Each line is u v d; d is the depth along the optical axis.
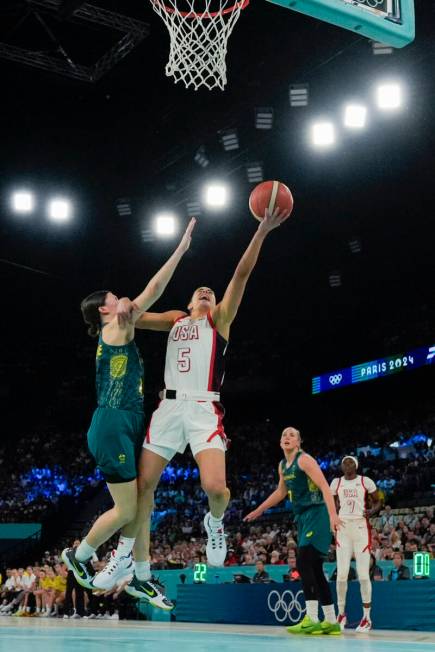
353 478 10.27
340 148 19.55
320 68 16.86
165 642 5.72
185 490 28.16
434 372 27.84
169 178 20.59
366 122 18.02
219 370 5.39
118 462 5.02
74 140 20.70
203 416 5.22
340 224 24.11
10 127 20.19
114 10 16.28
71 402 32.72
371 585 10.81
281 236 24.78
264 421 33.22
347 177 21.34
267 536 19.58
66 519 27.20
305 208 23.12
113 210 22.30
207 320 5.42
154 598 5.52
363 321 31.02
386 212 23.31
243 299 30.03
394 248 25.61
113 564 5.25
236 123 18.56
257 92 17.91
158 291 5.17
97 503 27.84
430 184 21.48
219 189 19.02
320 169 20.84
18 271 26.59
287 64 17.20
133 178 21.14
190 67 10.93
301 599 11.48
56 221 22.67
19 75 18.16
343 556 10.13
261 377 32.34
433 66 16.05
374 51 15.28
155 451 5.23
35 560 25.58
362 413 31.59
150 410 32.62
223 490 5.05
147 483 5.20
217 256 26.02
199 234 23.97
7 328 31.19
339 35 16.06
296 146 19.42
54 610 18.84
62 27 17.02
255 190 5.31
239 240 24.80
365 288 28.84
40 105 19.42
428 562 11.73
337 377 30.67
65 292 28.08
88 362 33.44
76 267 26.27
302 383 32.34
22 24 16.80
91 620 15.38
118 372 5.16
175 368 5.37
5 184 21.80
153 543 22.92
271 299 30.02
